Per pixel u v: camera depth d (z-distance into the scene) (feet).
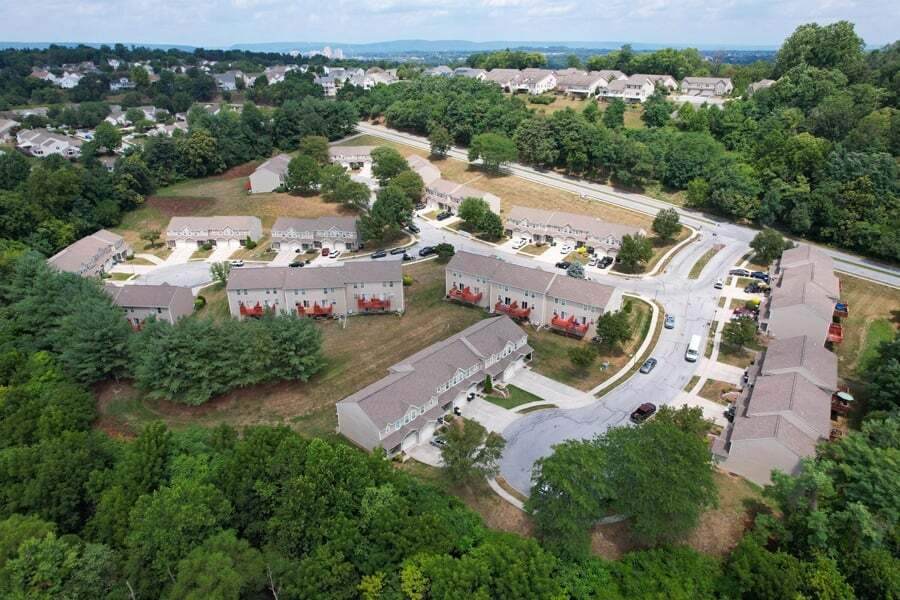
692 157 447.83
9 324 273.33
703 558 155.43
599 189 476.13
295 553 155.94
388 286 306.76
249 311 307.78
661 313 299.38
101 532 160.66
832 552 148.25
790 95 521.65
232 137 590.96
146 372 229.25
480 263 312.29
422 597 138.21
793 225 378.94
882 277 327.26
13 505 168.25
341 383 250.57
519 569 138.92
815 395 205.05
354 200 454.40
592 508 153.07
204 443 194.80
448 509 169.48
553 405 232.73
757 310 296.92
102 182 463.01
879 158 379.35
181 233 424.05
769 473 184.55
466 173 524.52
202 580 132.77
